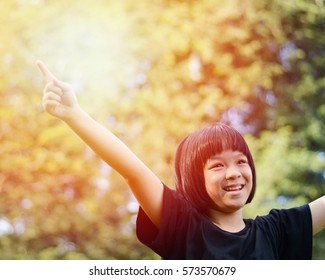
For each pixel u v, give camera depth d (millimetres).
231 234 2340
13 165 7477
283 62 8078
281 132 7680
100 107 7582
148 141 7645
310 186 7508
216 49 7863
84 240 7594
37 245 7516
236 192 2312
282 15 8000
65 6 7637
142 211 2365
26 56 7543
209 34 7844
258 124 7957
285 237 2488
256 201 7262
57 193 7562
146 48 7734
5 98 7488
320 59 8125
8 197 7488
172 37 7773
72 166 7531
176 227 2342
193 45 7840
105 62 7625
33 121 7500
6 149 7477
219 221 2391
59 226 7543
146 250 7668
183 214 2355
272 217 2510
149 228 2367
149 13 7766
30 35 7551
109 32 7668
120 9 7688
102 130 2295
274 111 7926
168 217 2326
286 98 7992
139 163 2312
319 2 7980
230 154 2357
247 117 7930
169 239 2340
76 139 7516
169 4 7809
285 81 8055
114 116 7613
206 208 2398
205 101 7785
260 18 7914
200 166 2381
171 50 7777
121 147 2293
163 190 2355
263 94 7988
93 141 2266
